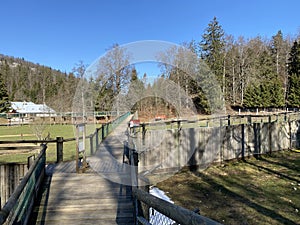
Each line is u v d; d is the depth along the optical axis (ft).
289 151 33.65
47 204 12.64
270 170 24.93
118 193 14.01
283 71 130.82
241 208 15.67
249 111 79.41
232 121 36.27
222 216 14.55
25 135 55.06
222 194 18.42
